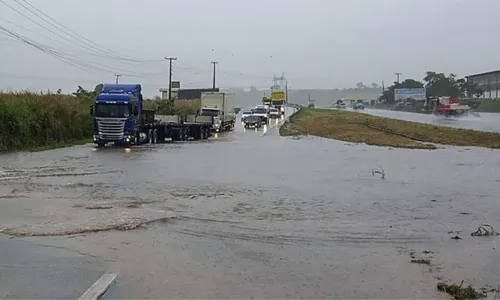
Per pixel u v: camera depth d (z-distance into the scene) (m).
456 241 9.82
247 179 18.17
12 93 38.06
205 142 40.75
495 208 13.27
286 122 70.50
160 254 8.52
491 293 6.93
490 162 25.47
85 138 41.69
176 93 107.44
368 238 9.92
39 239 9.34
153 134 39.34
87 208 12.34
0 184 16.27
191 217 11.52
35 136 34.62
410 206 13.44
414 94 120.12
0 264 7.85
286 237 9.88
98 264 7.92
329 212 12.45
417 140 41.03
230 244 9.27
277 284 7.14
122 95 34.78
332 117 67.69
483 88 108.94
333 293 6.82
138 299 6.49
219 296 6.63
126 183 16.73
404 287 7.11
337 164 23.86
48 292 6.68
